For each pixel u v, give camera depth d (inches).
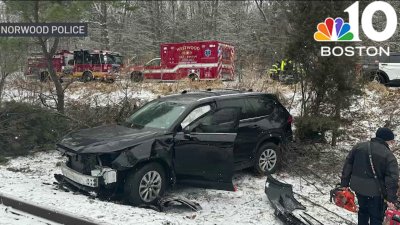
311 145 351.6
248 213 232.5
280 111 321.7
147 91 610.5
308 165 327.3
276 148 313.6
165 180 245.3
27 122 363.9
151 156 234.4
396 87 680.4
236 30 968.3
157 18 1122.0
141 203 232.4
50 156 357.1
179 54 879.1
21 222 190.7
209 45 854.5
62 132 383.6
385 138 187.6
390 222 178.4
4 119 359.9
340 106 335.9
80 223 182.5
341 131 343.3
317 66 326.0
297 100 414.6
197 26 1110.4
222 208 240.5
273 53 381.4
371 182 184.5
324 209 244.4
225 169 258.4
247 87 513.7
